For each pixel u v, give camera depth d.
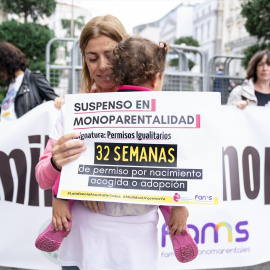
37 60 11.63
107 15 1.61
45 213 2.51
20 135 2.49
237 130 2.55
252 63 3.43
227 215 2.54
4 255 2.53
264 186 2.60
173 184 1.20
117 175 1.22
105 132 1.24
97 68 1.58
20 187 2.51
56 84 6.11
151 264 1.30
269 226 2.62
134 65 1.25
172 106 1.21
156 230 1.35
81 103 1.26
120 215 1.29
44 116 2.49
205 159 1.20
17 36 11.41
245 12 11.01
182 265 2.51
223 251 2.56
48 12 14.32
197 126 1.21
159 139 1.21
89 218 1.31
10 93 3.21
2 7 13.73
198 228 2.52
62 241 1.39
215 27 29.45
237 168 2.55
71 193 1.22
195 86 6.32
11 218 2.52
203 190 1.19
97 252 1.29
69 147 1.22
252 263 2.59
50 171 1.28
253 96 3.32
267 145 2.58
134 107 1.23
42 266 2.53
